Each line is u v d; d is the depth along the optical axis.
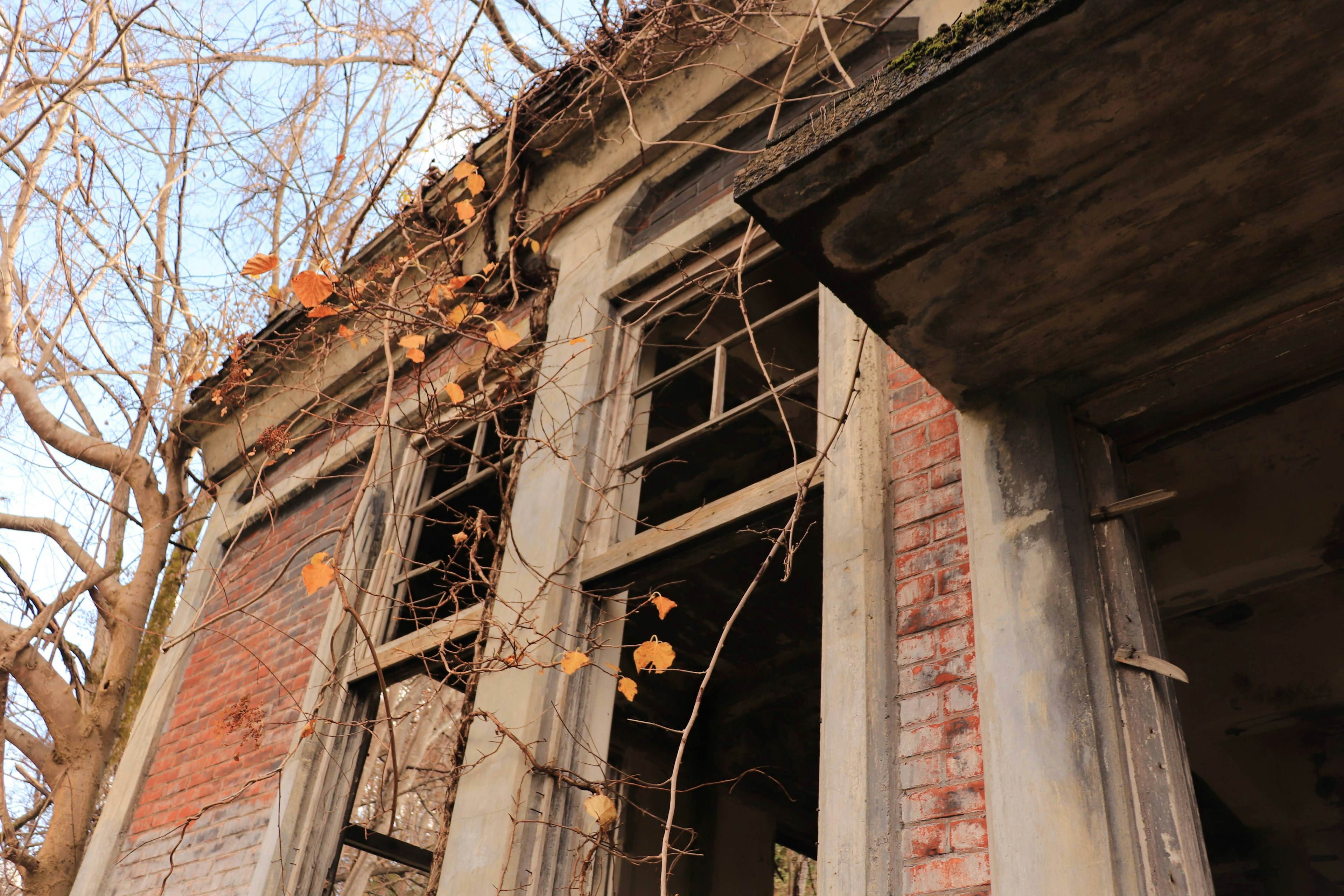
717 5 4.25
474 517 5.40
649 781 6.06
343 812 4.29
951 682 2.41
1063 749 2.07
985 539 2.43
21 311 6.48
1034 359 2.43
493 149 4.90
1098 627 2.20
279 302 5.73
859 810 2.38
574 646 3.49
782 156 2.01
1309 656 5.14
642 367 4.20
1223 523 4.09
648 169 4.53
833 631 2.69
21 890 5.69
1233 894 6.30
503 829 3.14
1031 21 1.68
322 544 5.29
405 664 4.27
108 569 6.26
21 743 6.11
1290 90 1.74
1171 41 1.68
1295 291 2.16
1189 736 5.71
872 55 3.85
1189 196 1.96
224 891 4.28
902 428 2.92
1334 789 5.68
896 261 2.15
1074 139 1.86
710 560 5.45
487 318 4.93
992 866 2.06
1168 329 2.30
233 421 6.42
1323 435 3.60
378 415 5.39
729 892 6.02
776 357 5.10
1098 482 2.44
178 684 5.70
